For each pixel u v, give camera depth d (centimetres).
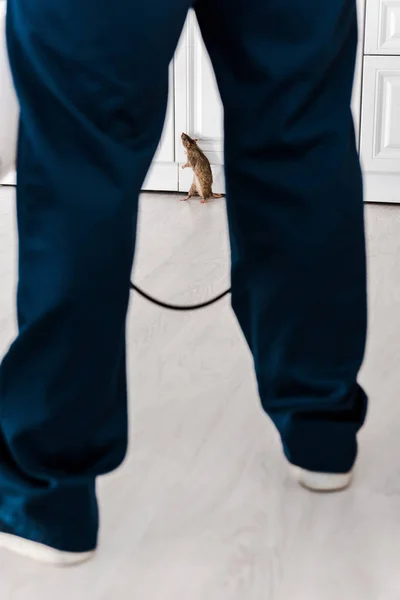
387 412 137
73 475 91
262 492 115
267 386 110
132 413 139
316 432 111
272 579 97
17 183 81
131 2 76
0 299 193
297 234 98
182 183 308
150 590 95
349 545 103
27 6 76
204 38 96
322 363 106
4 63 91
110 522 108
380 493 114
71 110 77
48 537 96
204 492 115
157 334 173
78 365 85
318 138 95
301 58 90
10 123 93
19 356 85
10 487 94
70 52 76
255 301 105
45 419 86
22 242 83
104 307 83
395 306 189
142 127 84
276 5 89
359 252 102
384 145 288
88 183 79
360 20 276
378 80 281
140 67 79
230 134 98
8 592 95
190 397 145
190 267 219
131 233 84
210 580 97
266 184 97
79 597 94
